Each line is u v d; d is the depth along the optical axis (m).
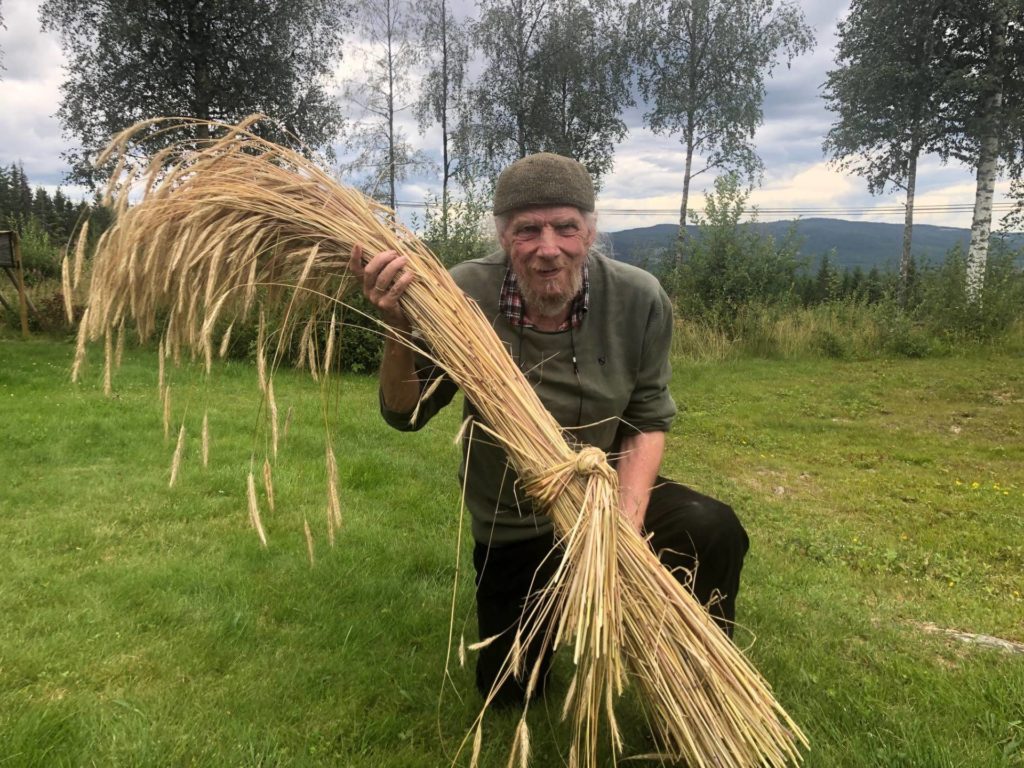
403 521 4.18
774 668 2.60
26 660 2.46
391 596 3.13
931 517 5.00
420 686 2.43
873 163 20.75
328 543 3.71
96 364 9.78
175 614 2.85
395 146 22.11
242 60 18.00
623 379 2.14
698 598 2.01
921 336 13.30
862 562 4.02
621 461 2.17
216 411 6.95
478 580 2.36
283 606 2.96
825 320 13.85
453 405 8.33
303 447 5.72
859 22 19.67
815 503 5.36
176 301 1.60
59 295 13.05
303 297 1.81
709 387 10.45
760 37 21.94
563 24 23.52
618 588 1.46
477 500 2.29
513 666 1.43
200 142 1.74
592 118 24.03
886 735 2.21
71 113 17.16
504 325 2.11
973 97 17.78
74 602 2.97
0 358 9.73
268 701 2.28
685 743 1.49
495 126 24.27
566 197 1.82
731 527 1.99
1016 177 18.73
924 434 7.72
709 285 14.77
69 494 4.39
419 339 1.99
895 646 2.88
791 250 14.67
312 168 1.81
